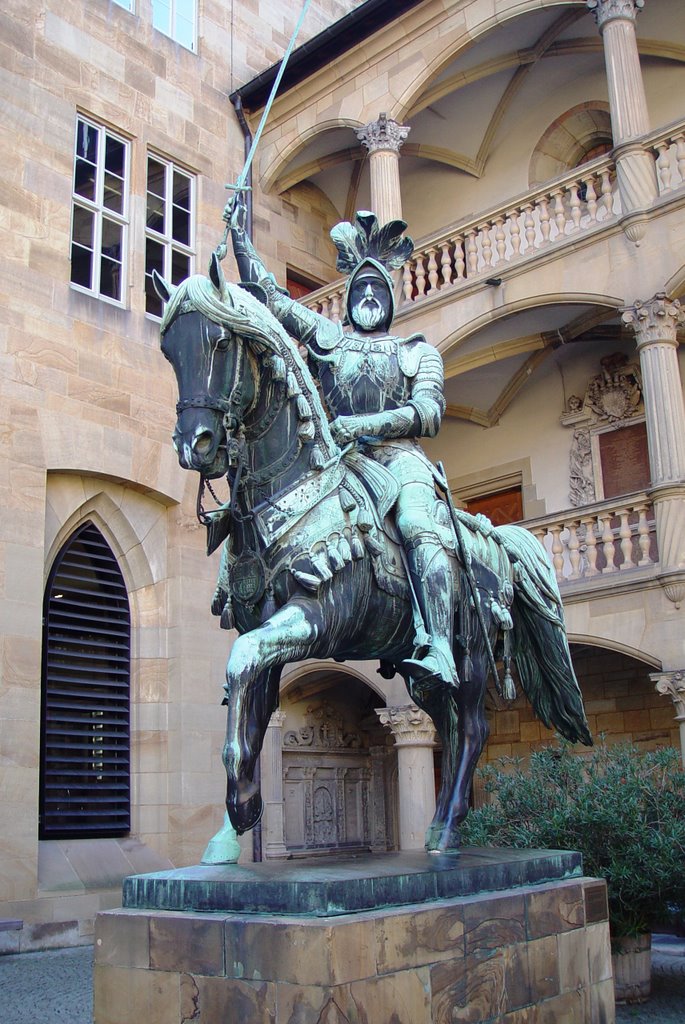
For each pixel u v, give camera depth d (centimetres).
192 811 1509
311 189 2058
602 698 1625
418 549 516
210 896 405
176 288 465
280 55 2011
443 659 500
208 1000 385
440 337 1573
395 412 539
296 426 487
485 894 460
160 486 1562
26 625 1350
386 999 380
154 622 1563
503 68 1825
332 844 1877
